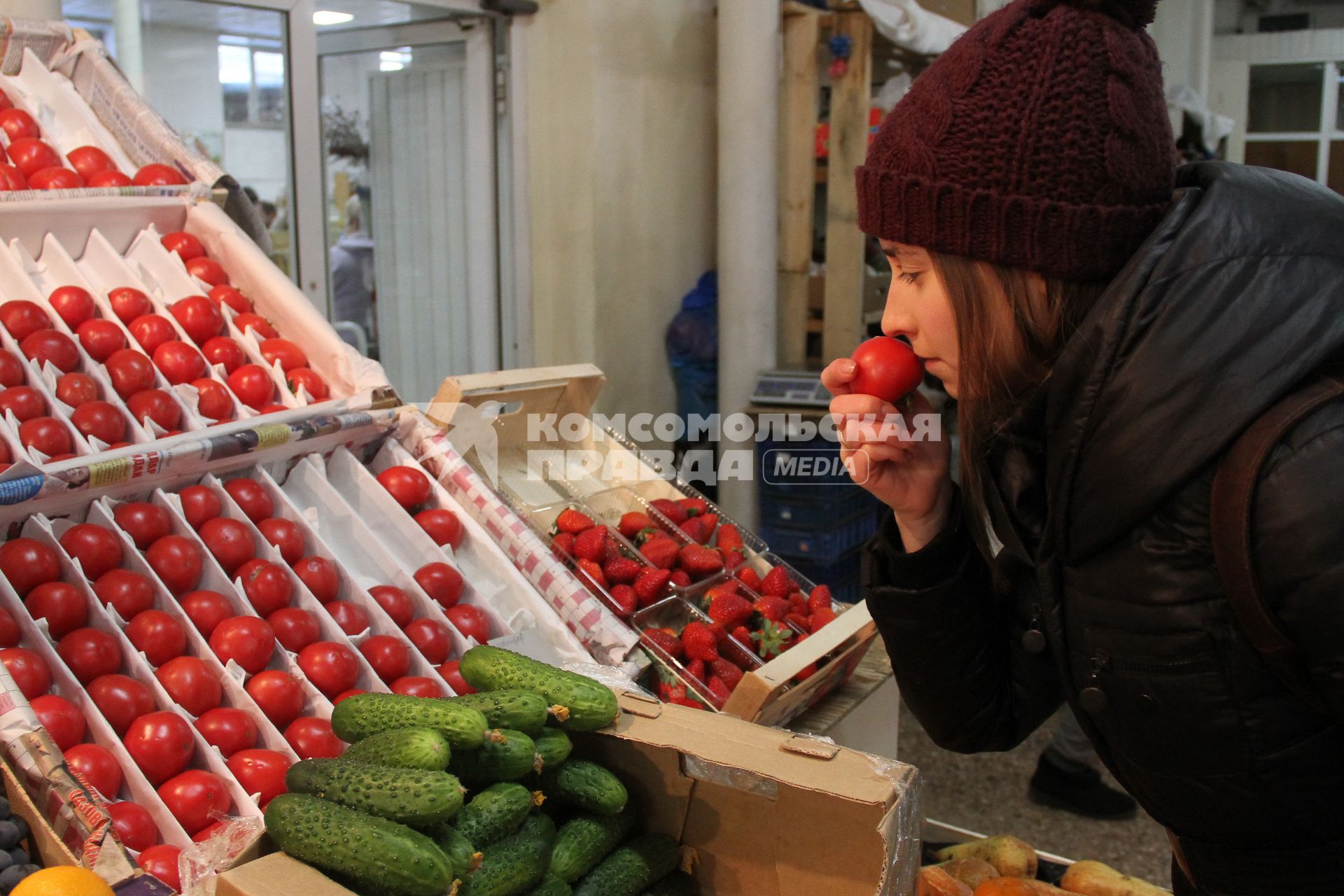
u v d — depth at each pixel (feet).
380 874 3.13
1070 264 3.13
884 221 3.36
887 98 14.75
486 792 3.69
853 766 3.65
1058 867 5.74
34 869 3.68
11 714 4.05
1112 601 3.29
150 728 4.39
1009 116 3.08
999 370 3.28
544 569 6.23
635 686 4.34
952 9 16.76
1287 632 2.84
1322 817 3.22
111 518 5.19
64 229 7.11
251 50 12.32
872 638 6.35
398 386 16.61
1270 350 2.87
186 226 7.72
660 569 6.59
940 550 4.00
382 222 16.08
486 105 14.82
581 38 14.16
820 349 16.03
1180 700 3.22
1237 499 2.85
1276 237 2.97
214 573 5.25
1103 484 3.12
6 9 8.87
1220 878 3.53
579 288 14.82
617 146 14.75
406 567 6.15
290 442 6.08
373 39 15.46
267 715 4.76
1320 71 23.81
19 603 4.67
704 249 16.78
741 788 3.89
